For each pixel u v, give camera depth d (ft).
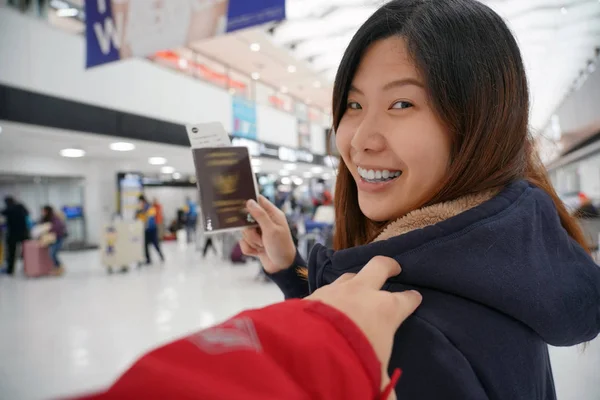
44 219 24.00
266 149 38.22
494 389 1.25
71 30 23.59
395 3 1.82
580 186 29.73
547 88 32.09
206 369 0.71
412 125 1.66
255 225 3.15
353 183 2.66
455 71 1.61
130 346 11.14
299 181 72.79
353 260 1.55
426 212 1.64
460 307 1.33
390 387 0.95
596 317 1.62
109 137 24.11
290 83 46.78
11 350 10.89
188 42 8.79
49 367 9.74
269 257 3.26
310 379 0.80
